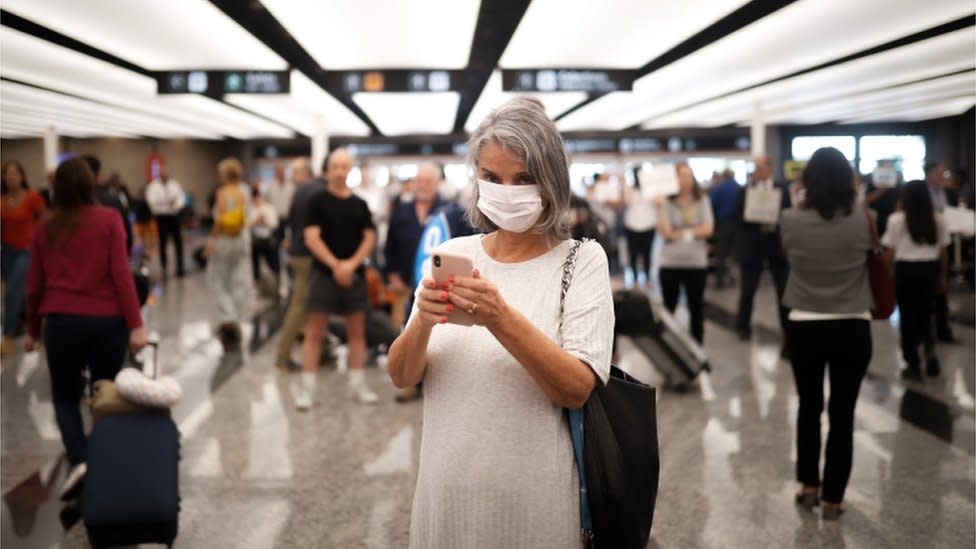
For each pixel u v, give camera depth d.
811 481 4.63
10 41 10.87
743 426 6.23
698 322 8.52
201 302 13.66
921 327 7.71
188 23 9.91
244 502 4.74
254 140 32.22
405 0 8.74
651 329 7.04
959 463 5.32
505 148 1.97
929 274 7.63
